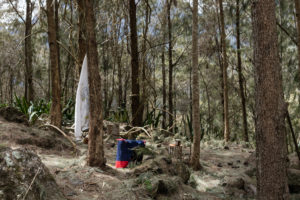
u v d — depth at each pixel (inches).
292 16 538.9
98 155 179.0
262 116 122.2
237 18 540.7
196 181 201.0
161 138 338.0
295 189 197.6
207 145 361.4
